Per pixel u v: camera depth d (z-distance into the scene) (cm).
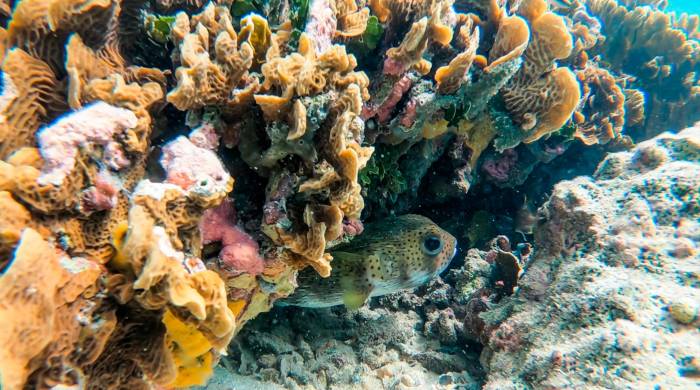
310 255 23
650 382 24
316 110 22
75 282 17
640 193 35
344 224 32
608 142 57
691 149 36
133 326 20
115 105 21
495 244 53
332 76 23
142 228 17
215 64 23
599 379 26
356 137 24
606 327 28
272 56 24
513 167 52
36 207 17
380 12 33
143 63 27
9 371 13
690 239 31
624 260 31
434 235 43
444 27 30
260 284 27
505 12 36
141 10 26
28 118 20
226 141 24
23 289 15
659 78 66
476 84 35
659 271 30
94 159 19
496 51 36
